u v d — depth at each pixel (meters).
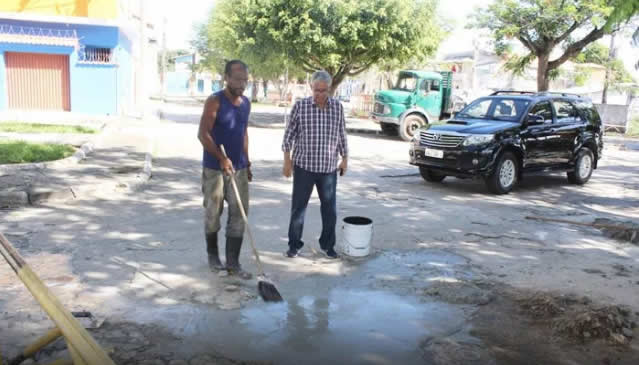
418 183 10.56
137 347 3.67
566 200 9.66
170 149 13.50
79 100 20.06
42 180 8.40
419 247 6.27
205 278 4.97
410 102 19.25
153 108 28.41
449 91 19.86
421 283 5.11
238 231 5.03
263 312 4.32
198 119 23.31
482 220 7.71
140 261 5.36
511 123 9.88
